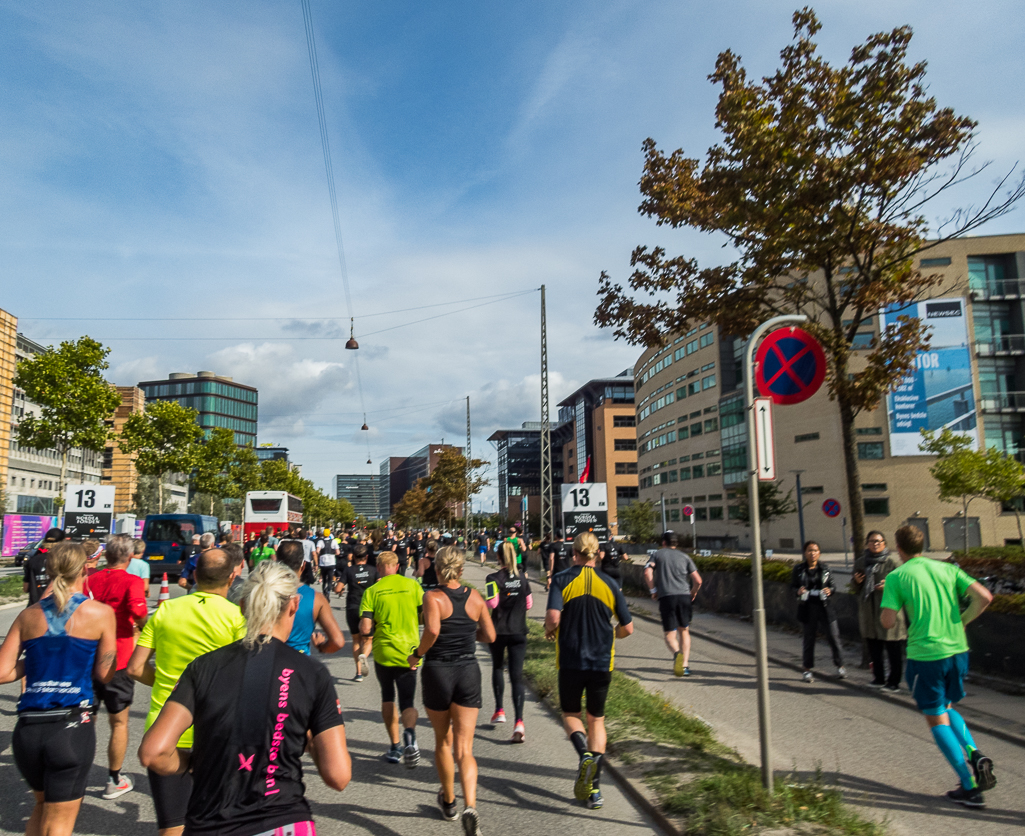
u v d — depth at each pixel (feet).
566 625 17.44
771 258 34.86
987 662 29.48
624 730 21.62
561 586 17.70
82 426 100.37
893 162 31.73
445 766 15.96
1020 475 101.91
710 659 35.50
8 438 194.49
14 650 12.17
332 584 71.15
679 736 20.85
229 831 7.15
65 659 12.34
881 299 34.81
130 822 15.44
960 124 31.71
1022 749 20.67
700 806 15.23
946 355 161.07
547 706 26.86
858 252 34.60
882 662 28.58
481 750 21.38
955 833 14.75
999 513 159.53
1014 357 167.22
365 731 23.65
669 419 260.62
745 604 49.98
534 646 38.01
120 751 17.06
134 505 292.20
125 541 17.87
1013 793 17.10
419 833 15.12
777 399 18.67
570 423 415.03
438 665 15.83
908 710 25.31
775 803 15.23
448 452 197.57
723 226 36.91
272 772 7.42
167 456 146.20
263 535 57.52
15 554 121.90
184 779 12.27
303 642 16.79
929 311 161.89
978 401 164.04
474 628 16.48
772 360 18.79
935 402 160.97
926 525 160.97
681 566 31.91
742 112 34.32
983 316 167.43
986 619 29.63
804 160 32.73
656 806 15.85
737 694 27.96
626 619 17.49
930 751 20.45
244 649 7.85
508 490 470.80
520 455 472.44
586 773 15.76
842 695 27.76
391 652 19.63
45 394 97.76
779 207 33.68
